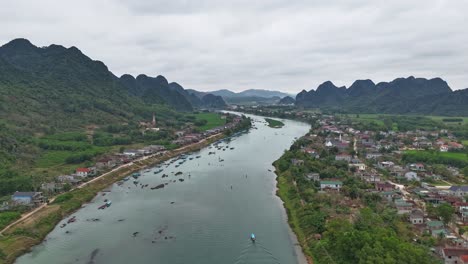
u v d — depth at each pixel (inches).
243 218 6043.3
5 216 5753.0
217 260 4606.3
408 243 4136.3
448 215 5329.7
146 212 6402.6
